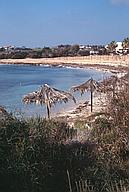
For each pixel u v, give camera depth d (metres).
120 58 130.50
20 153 8.24
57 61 174.25
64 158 9.32
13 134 8.48
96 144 10.25
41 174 8.42
